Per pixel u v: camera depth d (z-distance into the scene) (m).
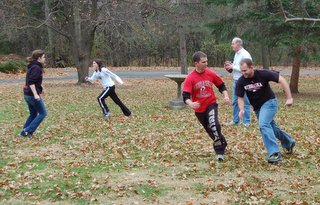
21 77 33.06
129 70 40.56
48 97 19.66
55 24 28.23
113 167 7.48
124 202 5.73
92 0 24.03
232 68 10.92
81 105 16.69
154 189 6.22
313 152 8.18
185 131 10.74
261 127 7.50
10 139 10.08
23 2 25.61
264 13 18.64
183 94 7.69
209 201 5.70
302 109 15.09
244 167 7.25
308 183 6.38
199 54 7.65
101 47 42.56
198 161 7.77
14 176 6.98
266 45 19.80
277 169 7.11
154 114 13.97
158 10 24.91
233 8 21.19
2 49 43.25
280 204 5.50
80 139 10.04
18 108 15.70
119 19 22.91
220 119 12.54
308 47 19.50
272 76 7.42
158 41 43.22
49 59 42.84
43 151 8.84
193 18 27.41
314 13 18.34
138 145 9.20
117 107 15.97
